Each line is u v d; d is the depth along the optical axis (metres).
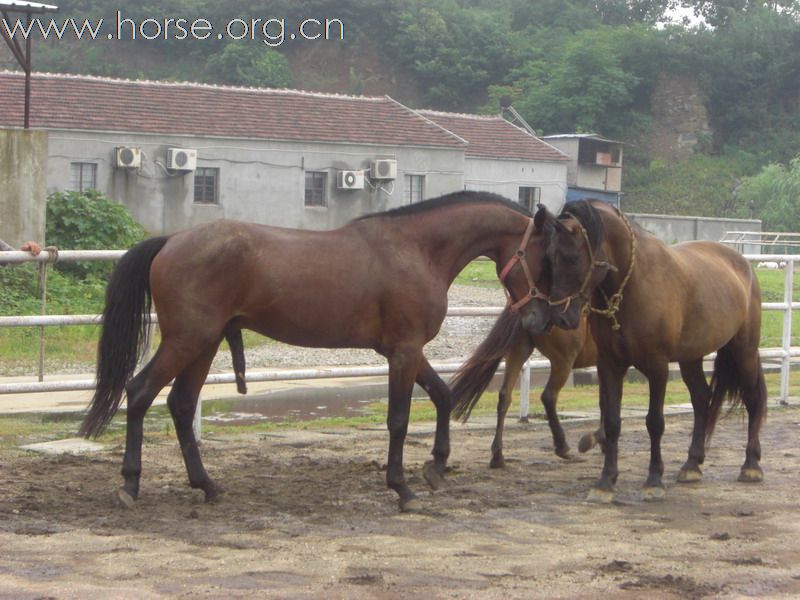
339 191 34.94
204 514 6.36
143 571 5.09
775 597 4.95
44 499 6.66
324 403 12.42
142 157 31.20
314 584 4.95
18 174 18.64
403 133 36.47
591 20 85.75
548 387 8.55
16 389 8.16
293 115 35.06
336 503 6.75
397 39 78.56
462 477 7.80
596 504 6.91
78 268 19.80
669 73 74.88
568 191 48.78
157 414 11.25
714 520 6.52
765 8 83.19
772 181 58.84
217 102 34.16
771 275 35.50
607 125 71.25
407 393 6.72
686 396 12.67
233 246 6.41
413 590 4.89
